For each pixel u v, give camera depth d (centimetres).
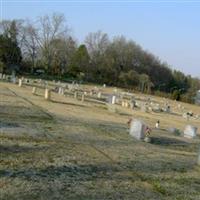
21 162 1232
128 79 11625
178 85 13488
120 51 12950
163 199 1103
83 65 11906
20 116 2255
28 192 980
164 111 5806
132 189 1146
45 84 6756
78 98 4916
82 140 1805
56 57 11806
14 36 10906
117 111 3975
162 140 2355
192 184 1327
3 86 4838
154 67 13188
